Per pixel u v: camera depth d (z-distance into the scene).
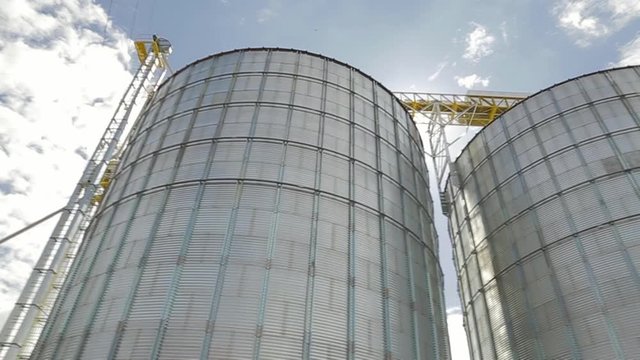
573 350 24.92
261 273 19.42
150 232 21.23
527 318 28.67
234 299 18.34
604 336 23.97
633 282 24.42
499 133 38.72
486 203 36.72
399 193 27.84
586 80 35.66
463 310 37.38
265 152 24.61
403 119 34.50
